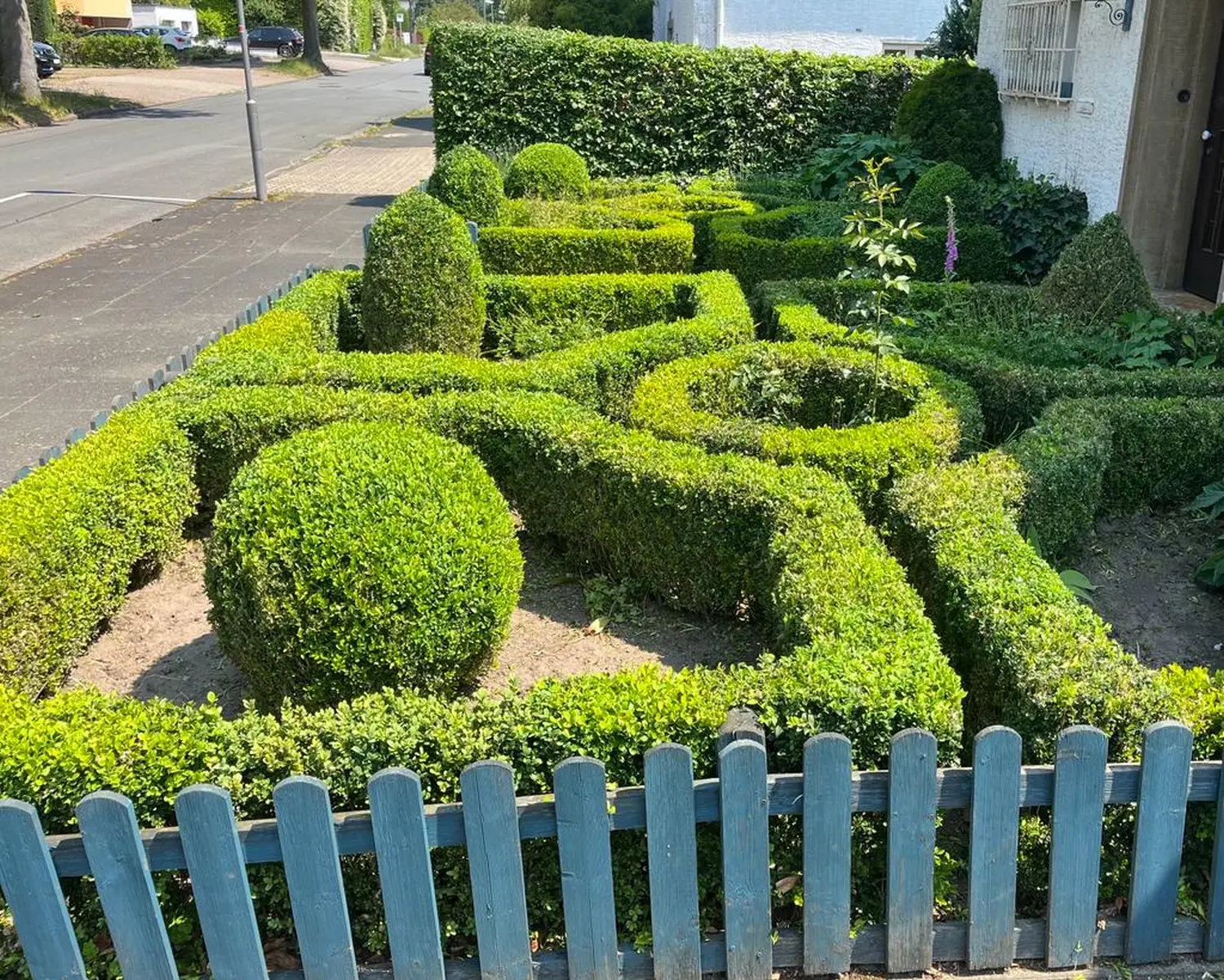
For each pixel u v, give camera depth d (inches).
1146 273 362.0
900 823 99.2
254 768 104.0
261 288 422.0
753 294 335.3
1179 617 173.3
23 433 264.5
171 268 457.7
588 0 1245.1
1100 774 98.4
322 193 655.1
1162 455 205.9
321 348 297.1
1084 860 101.3
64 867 95.3
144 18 2404.0
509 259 380.8
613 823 98.1
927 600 153.1
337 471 142.9
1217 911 104.0
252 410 205.8
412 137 987.3
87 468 176.6
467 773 93.6
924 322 291.3
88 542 167.2
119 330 363.3
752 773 96.0
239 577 137.6
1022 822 111.1
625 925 107.5
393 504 139.1
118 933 96.1
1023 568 138.9
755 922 101.6
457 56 593.3
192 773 102.6
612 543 182.2
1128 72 355.9
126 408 212.1
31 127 976.3
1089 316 276.1
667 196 479.5
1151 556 194.5
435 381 227.9
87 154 812.6
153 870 95.4
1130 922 104.3
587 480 182.5
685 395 213.5
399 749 104.3
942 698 108.7
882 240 228.7
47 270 455.2
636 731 103.9
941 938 105.0
